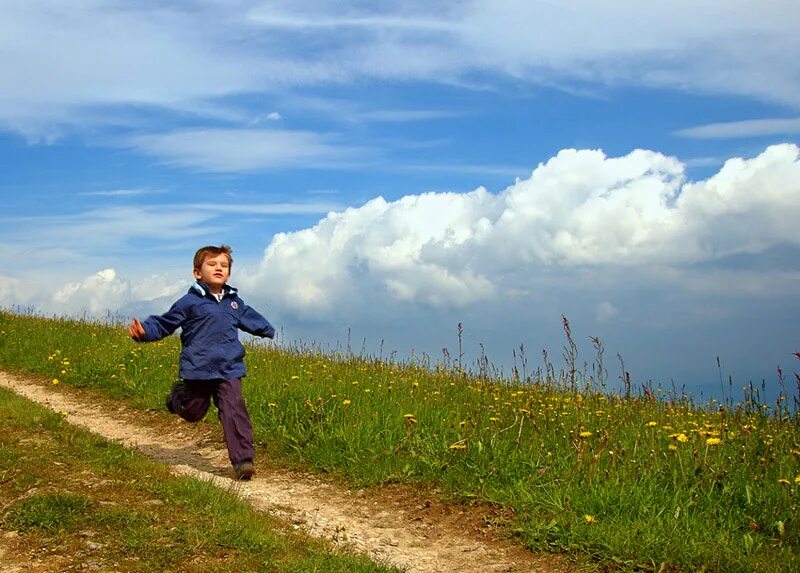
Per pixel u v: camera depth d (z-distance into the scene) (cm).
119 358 1337
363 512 677
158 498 561
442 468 727
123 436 955
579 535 566
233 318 783
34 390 1238
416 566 544
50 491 547
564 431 791
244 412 769
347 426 849
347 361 1334
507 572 536
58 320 1908
